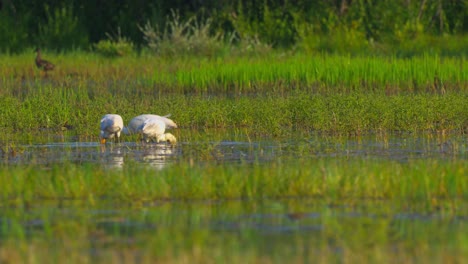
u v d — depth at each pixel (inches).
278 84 3919.8
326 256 1238.9
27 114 2829.7
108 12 6314.0
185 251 1258.0
